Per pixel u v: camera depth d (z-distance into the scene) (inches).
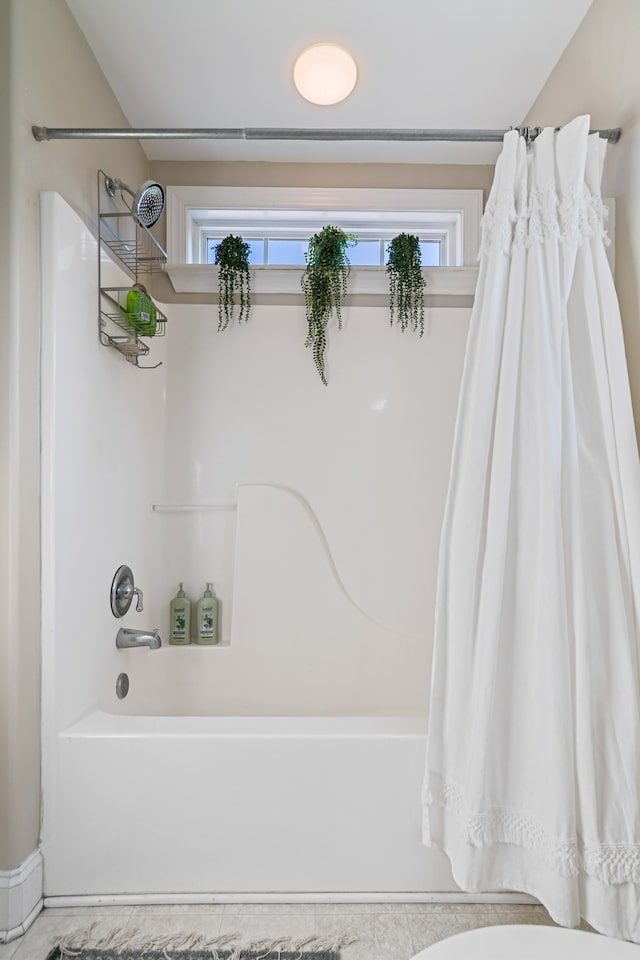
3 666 58.2
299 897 63.2
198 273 97.2
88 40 78.0
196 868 62.9
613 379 62.2
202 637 95.7
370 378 97.6
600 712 58.3
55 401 62.4
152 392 94.8
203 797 62.9
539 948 46.3
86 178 75.7
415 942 58.1
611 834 55.8
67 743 62.7
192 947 57.2
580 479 61.9
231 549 98.7
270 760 62.9
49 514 62.4
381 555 96.3
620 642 59.0
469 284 96.9
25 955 56.0
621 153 68.7
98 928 59.5
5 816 58.2
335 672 94.4
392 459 97.3
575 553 59.7
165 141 100.1
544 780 56.6
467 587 60.8
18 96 58.7
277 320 98.4
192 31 77.3
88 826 62.7
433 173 107.6
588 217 64.5
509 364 62.1
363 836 63.2
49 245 62.2
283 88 88.3
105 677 75.4
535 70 85.1
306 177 106.9
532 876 57.3
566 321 62.9
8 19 58.8
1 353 58.1
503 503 60.2
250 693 93.8
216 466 98.4
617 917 54.7
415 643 95.0
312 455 97.7
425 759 62.7
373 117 94.7
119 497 81.3
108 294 76.7
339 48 80.6
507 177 64.3
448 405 97.5
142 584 91.2
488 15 75.2
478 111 93.7
